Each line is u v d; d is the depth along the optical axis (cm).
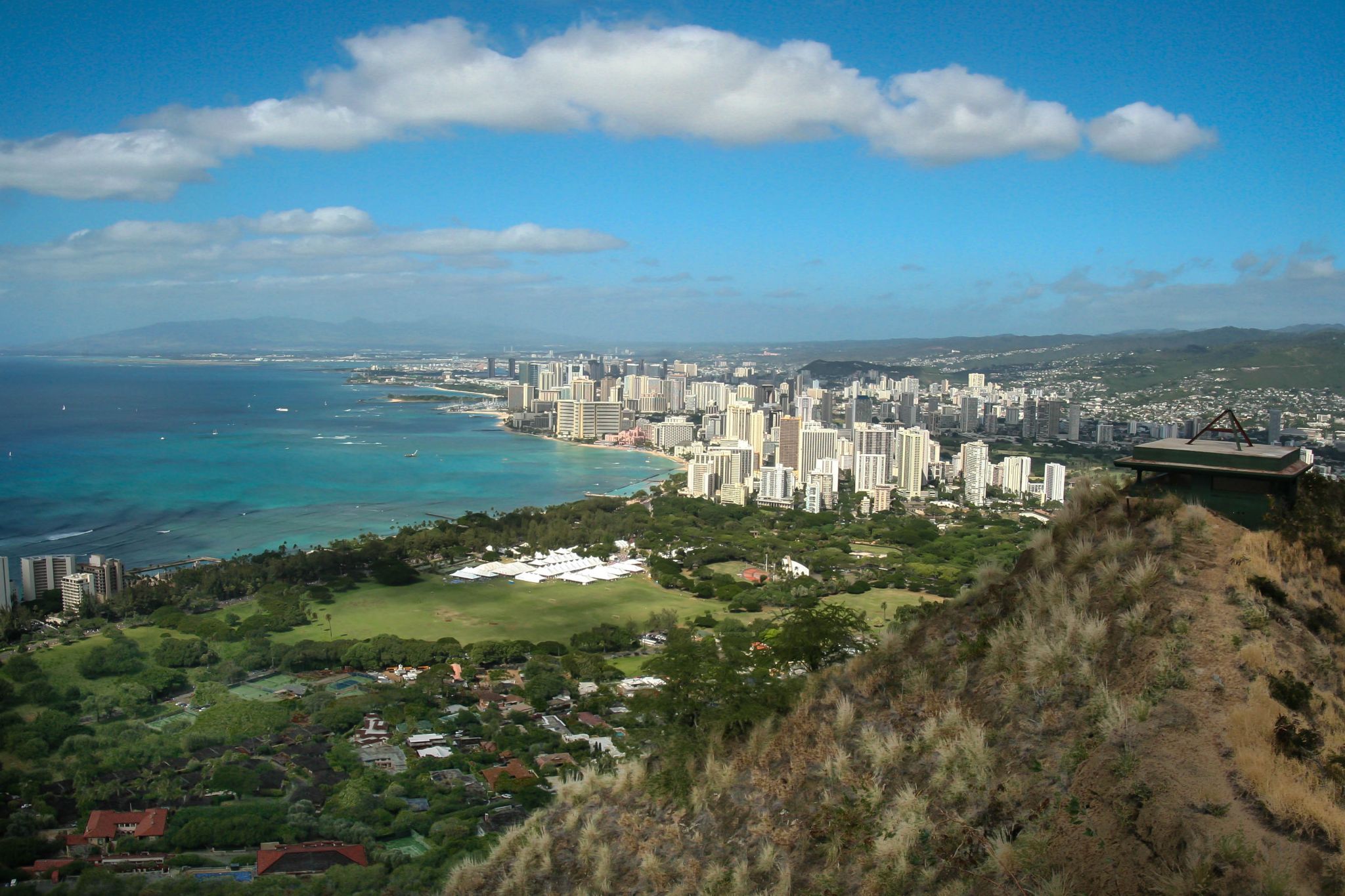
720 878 1750
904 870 1423
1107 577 1659
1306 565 1609
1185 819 1192
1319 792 1214
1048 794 1359
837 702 1961
